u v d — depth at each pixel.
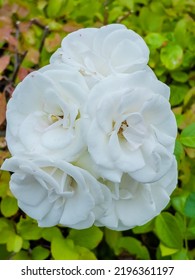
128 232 0.49
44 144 0.31
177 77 0.50
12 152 0.33
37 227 0.43
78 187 0.32
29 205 0.34
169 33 0.50
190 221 0.42
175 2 0.53
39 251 0.44
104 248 0.48
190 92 0.47
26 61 0.50
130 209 0.35
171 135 0.33
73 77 0.32
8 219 0.46
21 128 0.32
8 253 0.46
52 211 0.34
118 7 0.54
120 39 0.35
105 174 0.31
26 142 0.32
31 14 0.54
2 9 0.51
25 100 0.33
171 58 0.48
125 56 0.35
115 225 0.35
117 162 0.30
